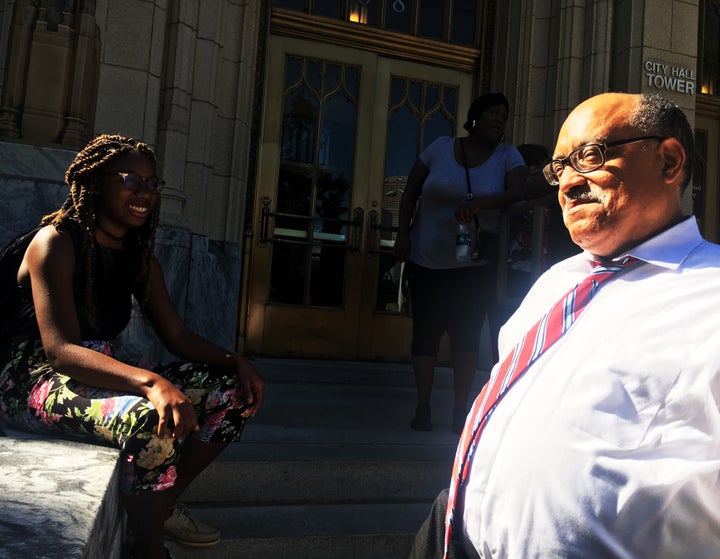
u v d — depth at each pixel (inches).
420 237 135.3
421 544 60.0
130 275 82.0
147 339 130.3
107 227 78.1
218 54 183.6
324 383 187.8
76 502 49.6
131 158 76.9
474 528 51.8
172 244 159.9
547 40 209.2
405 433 127.7
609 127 50.2
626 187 49.6
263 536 86.7
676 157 49.8
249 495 100.2
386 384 192.5
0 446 65.4
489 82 220.2
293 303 203.5
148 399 66.6
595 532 43.8
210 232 185.3
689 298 44.7
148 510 66.8
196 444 76.8
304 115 206.2
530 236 129.8
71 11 121.8
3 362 76.1
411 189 140.6
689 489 42.3
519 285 129.1
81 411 68.7
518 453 48.1
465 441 55.2
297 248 204.5
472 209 125.0
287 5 205.3
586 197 51.3
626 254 49.6
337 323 206.4
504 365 54.2
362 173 209.8
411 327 212.7
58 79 119.4
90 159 75.5
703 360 42.4
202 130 178.4
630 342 44.9
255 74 196.2
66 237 73.1
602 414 44.6
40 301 70.7
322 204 207.2
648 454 43.4
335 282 207.6
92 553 46.8
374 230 210.5
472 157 134.3
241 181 190.2
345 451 110.7
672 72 197.8
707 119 232.1
